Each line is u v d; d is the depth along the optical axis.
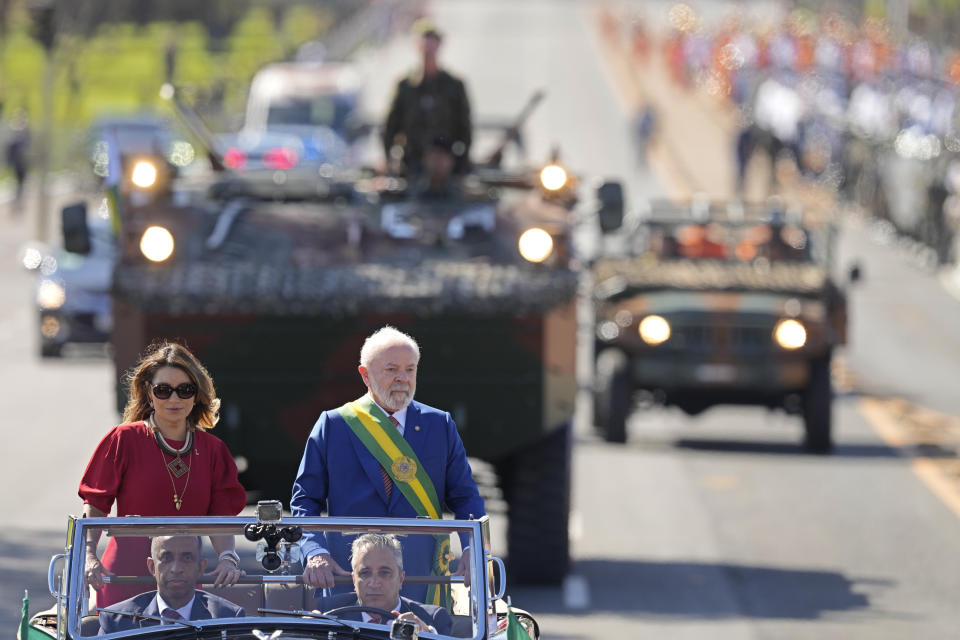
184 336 47.50
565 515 50.75
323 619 24.33
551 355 48.31
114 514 29.69
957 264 162.50
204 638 23.83
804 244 85.94
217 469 28.34
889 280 155.38
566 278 48.72
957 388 104.56
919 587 52.16
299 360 47.72
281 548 24.67
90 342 104.19
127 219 50.59
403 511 28.16
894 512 65.25
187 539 24.75
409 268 49.19
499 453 48.47
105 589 24.45
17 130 199.25
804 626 46.34
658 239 86.50
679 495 68.56
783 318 79.00
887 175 184.62
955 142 166.62
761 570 54.44
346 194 53.03
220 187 52.88
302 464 28.42
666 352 80.00
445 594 24.83
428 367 47.91
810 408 80.06
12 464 70.44
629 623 46.38
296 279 47.62
